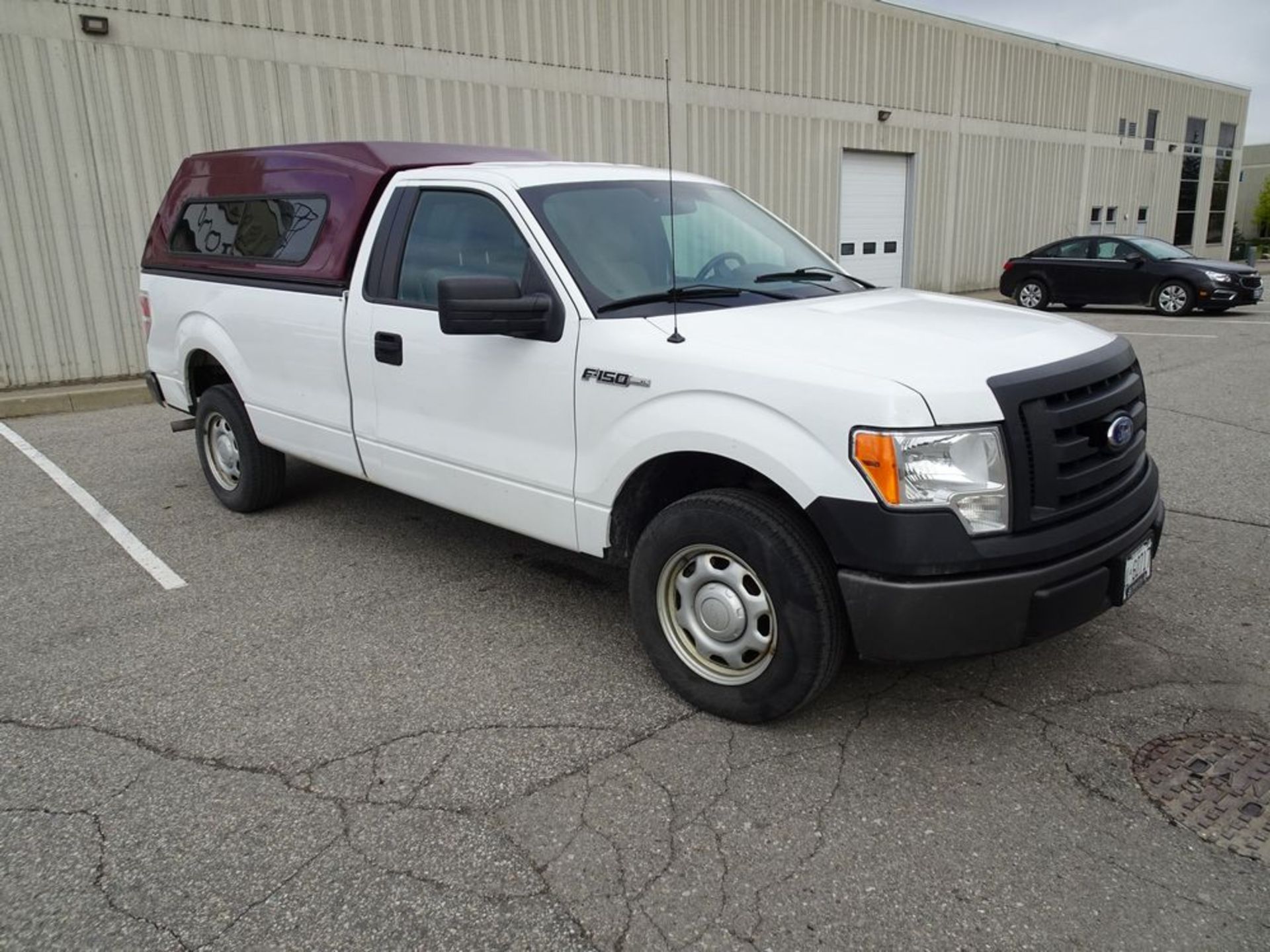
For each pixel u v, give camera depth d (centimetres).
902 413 281
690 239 417
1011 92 2086
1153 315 1641
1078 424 309
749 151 1559
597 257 379
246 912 248
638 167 463
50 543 532
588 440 355
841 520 289
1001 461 289
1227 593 438
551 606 440
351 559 501
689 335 334
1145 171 2611
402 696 358
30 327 948
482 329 350
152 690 365
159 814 289
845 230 1803
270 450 558
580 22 1288
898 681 364
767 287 405
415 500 601
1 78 895
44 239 942
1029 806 288
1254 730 326
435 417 417
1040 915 244
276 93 1045
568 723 338
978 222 2097
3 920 245
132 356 1012
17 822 285
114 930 242
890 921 243
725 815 285
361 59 1098
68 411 897
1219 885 254
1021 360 308
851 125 1733
